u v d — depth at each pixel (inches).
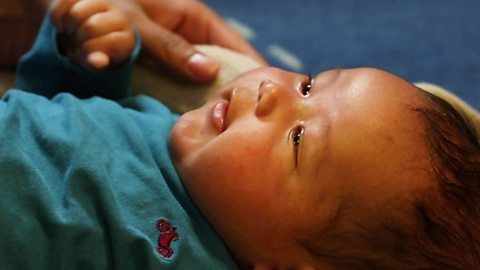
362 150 29.4
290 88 31.9
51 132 30.2
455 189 29.4
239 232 30.3
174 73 38.8
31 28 43.2
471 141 31.9
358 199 29.2
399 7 65.9
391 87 31.2
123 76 36.5
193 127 31.7
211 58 38.6
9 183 27.9
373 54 58.9
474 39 61.7
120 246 28.7
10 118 29.8
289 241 29.9
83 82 36.4
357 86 31.0
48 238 28.1
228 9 63.4
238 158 29.7
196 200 30.9
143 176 30.7
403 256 29.3
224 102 32.0
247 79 32.8
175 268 29.2
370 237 29.3
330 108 30.5
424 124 30.2
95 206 29.0
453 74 56.8
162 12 43.3
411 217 29.0
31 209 28.0
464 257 29.3
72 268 28.4
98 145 30.5
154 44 38.1
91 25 34.1
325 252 29.9
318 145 29.6
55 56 35.4
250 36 59.8
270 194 29.6
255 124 30.2
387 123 29.8
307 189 29.5
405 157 29.4
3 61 44.4
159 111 35.7
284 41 59.7
